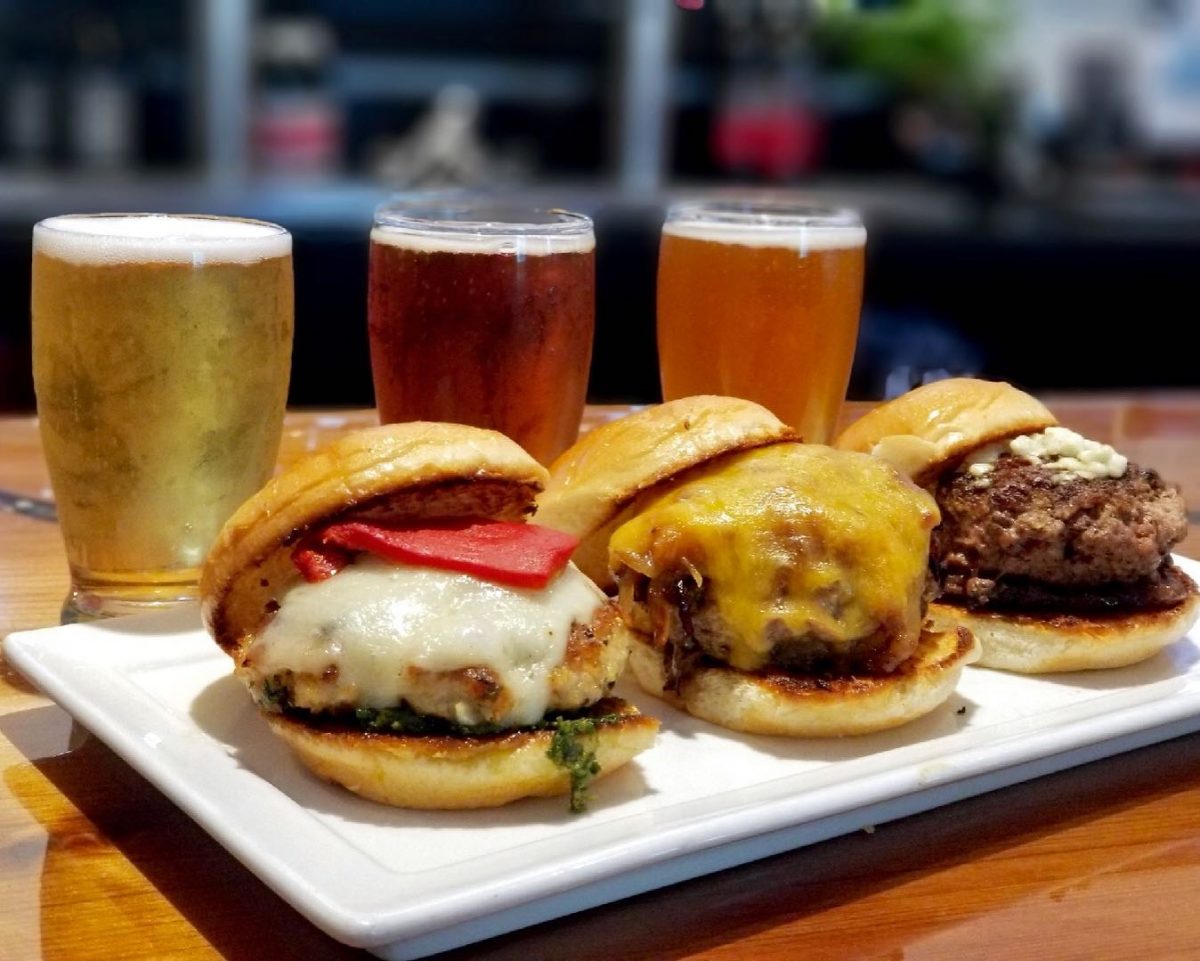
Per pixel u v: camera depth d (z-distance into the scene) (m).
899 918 0.27
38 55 1.18
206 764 0.29
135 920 0.26
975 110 1.34
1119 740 0.33
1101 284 1.23
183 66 1.22
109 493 0.37
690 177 1.37
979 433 0.39
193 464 0.37
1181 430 0.66
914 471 0.39
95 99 1.18
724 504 0.34
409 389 0.43
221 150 1.16
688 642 0.34
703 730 0.33
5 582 0.43
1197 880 0.28
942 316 1.20
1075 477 0.38
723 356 0.47
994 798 0.32
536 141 1.36
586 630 0.30
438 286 0.41
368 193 1.13
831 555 0.33
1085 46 1.44
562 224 0.44
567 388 0.44
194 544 0.38
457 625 0.28
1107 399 0.73
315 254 1.03
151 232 0.38
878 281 1.18
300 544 0.30
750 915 0.27
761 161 1.33
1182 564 0.44
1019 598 0.38
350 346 1.04
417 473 0.30
